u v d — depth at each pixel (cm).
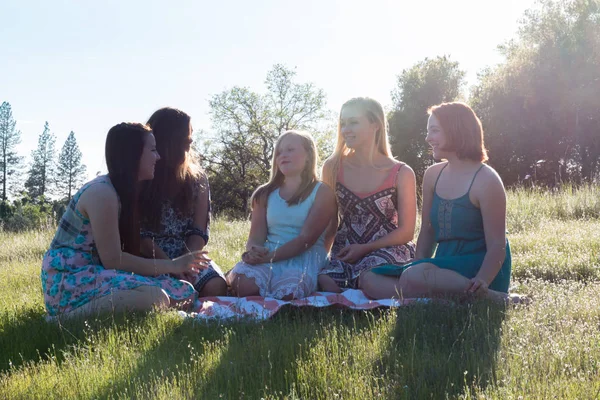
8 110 8688
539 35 4006
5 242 1409
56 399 289
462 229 491
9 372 341
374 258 527
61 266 457
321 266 544
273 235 548
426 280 471
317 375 294
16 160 8781
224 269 721
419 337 361
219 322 418
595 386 265
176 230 539
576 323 372
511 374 285
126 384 299
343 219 562
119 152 464
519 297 464
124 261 464
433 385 286
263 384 289
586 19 3866
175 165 523
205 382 297
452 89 4725
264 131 5044
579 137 3794
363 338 354
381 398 266
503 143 3956
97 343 368
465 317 394
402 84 4803
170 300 474
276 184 555
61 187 9181
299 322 409
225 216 1880
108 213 454
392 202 552
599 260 629
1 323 443
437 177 517
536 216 1122
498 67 4241
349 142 547
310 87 5150
